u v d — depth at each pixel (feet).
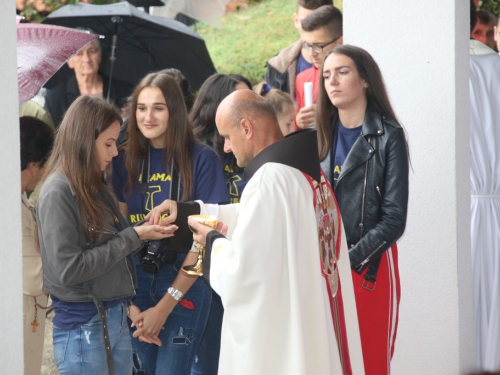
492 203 35.37
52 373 42.68
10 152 18.54
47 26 32.60
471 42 36.99
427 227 31.99
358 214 28.40
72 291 24.29
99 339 24.48
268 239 22.02
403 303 32.55
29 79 30.40
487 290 35.24
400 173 28.02
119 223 26.21
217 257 22.80
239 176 33.88
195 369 32.32
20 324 19.02
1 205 18.11
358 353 25.12
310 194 23.34
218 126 24.39
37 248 29.96
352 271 27.78
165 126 29.25
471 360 32.96
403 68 32.04
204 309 29.14
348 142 29.43
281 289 22.41
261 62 81.05
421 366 32.32
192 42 56.29
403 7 31.83
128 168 29.73
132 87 54.54
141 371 30.25
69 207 24.20
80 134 24.77
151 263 27.40
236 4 86.99
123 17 54.54
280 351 22.31
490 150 35.04
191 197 29.14
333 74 28.84
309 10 50.37
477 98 35.14
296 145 23.45
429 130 31.78
